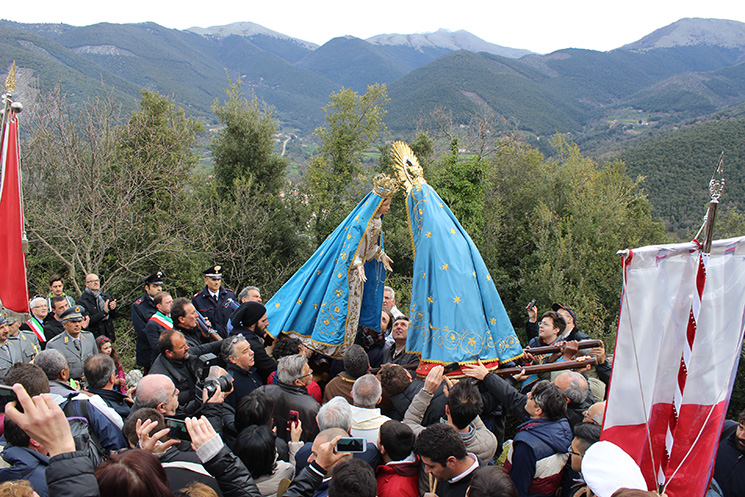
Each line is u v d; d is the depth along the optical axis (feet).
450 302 24.26
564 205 105.29
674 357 12.59
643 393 12.44
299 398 20.11
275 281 79.66
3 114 25.20
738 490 16.07
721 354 12.76
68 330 26.89
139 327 29.12
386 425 16.21
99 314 33.19
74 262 57.16
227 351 22.24
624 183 104.88
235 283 79.61
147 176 60.80
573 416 19.99
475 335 24.09
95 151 58.70
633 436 12.51
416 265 25.70
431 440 14.56
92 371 20.31
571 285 71.05
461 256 25.08
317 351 28.22
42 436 10.38
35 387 15.72
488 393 21.39
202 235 65.77
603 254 78.95
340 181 103.50
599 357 22.81
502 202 113.70
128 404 21.85
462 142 107.45
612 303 74.23
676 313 12.46
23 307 25.76
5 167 25.17
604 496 10.80
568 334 27.14
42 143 59.00
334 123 103.86
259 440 15.58
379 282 29.60
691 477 12.66
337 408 16.79
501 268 89.92
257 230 78.28
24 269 25.66
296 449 18.25
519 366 23.52
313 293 29.14
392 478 15.96
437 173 96.94
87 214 58.59
